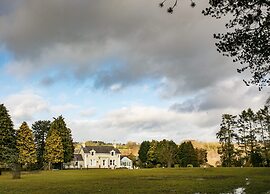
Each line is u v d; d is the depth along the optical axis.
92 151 129.25
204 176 51.28
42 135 103.62
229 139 94.56
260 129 90.62
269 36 11.14
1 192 29.83
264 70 12.00
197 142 159.00
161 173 61.91
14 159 77.31
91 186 35.16
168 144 107.38
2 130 78.12
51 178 51.56
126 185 36.03
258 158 83.56
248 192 27.48
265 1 10.75
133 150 181.62
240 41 11.50
